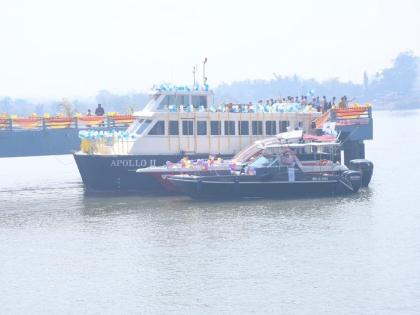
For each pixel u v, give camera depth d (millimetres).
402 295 55500
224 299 55688
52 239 71938
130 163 91062
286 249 66500
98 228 75375
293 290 56938
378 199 86938
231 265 62656
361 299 55000
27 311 54688
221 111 94312
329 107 103375
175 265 63125
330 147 92250
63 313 54188
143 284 59062
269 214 79188
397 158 139750
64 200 90938
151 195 91125
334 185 88312
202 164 87812
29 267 63750
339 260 63312
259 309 53781
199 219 77500
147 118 92062
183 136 92812
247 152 91438
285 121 96812
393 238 69562
